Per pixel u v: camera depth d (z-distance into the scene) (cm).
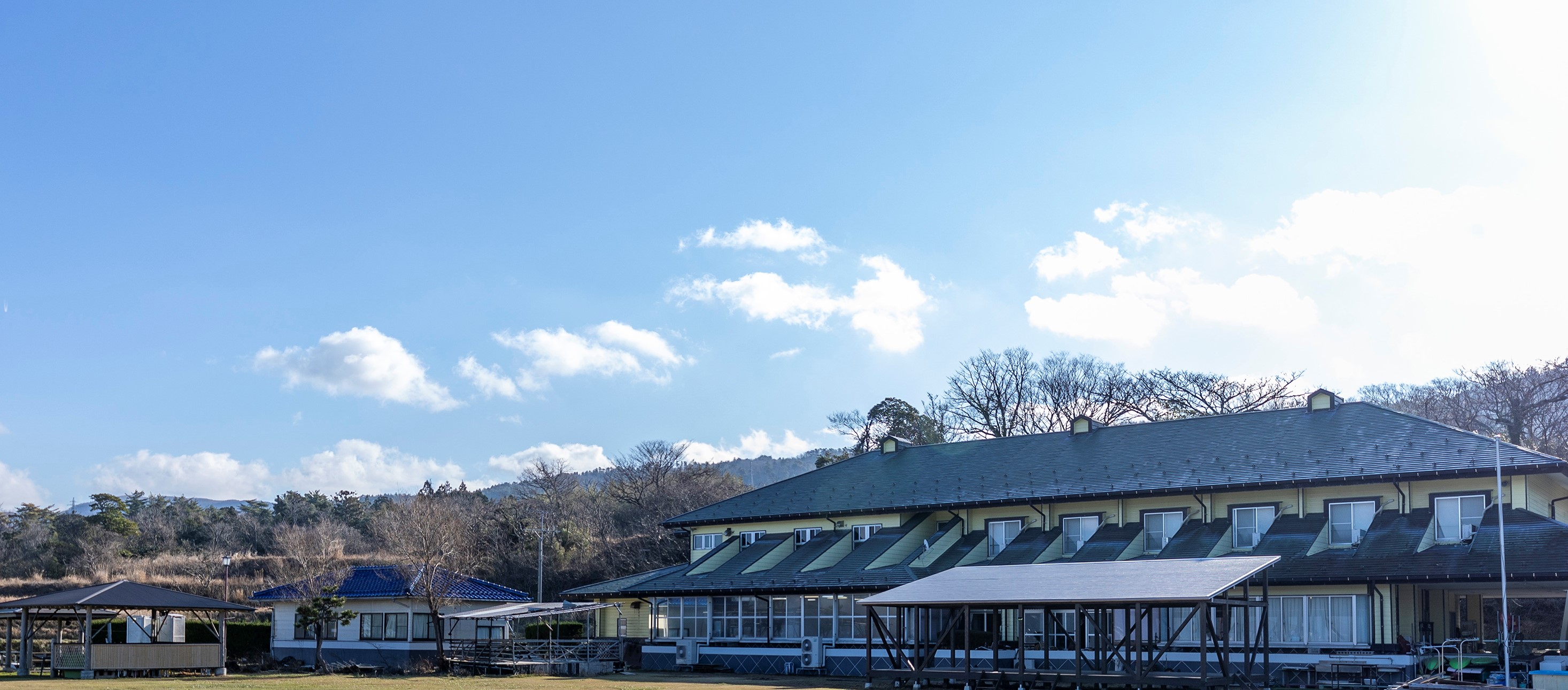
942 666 3709
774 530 4922
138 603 4094
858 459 5388
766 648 4169
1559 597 4294
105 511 9469
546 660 4406
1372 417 4000
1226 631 2673
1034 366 7506
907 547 4356
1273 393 6962
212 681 3784
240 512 11162
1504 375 6462
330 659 5222
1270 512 3747
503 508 9025
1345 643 3225
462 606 5197
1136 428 4616
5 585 7412
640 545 8338
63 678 3991
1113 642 3362
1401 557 3269
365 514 10862
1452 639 3319
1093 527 4075
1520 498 3341
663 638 4491
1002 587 3067
